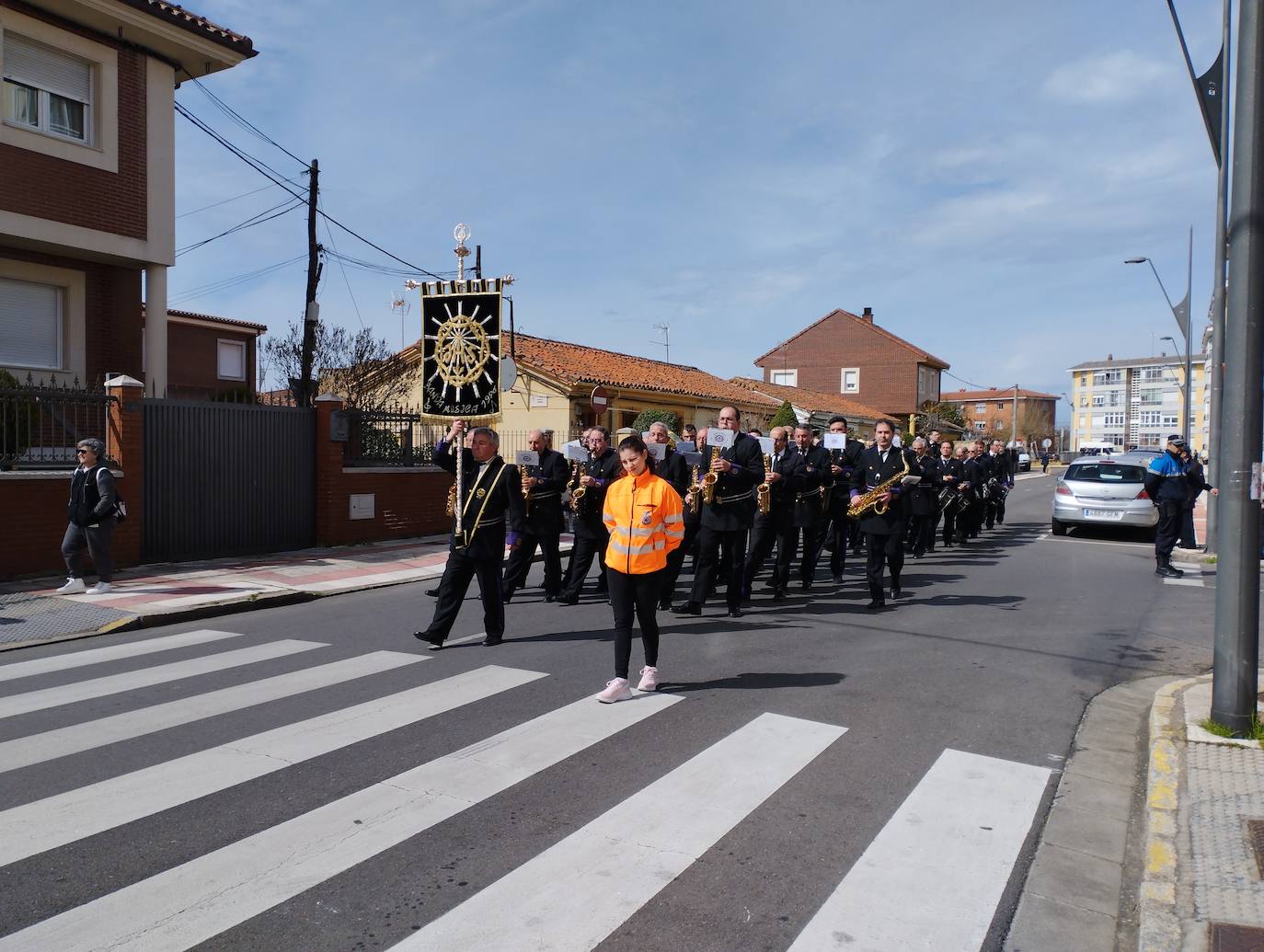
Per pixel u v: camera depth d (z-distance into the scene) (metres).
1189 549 14.52
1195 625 8.48
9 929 3.16
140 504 11.52
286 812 4.12
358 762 4.75
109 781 4.48
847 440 12.20
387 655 7.12
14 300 13.62
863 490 9.25
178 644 7.70
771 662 6.87
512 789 4.39
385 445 15.09
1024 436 88.56
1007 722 5.51
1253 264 4.92
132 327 14.96
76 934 3.13
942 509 14.73
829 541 12.36
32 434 10.66
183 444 12.12
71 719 5.48
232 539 12.77
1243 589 5.01
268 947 3.06
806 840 3.88
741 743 5.05
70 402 10.90
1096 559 13.65
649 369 31.48
